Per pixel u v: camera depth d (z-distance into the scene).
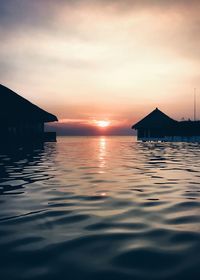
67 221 4.67
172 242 3.77
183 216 4.93
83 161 13.95
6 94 33.19
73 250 3.52
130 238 3.91
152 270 3.01
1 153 18.31
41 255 3.38
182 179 8.76
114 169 11.09
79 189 7.21
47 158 15.34
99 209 5.39
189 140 40.09
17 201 5.99
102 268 3.06
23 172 10.19
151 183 8.06
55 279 2.83
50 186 7.61
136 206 5.60
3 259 3.29
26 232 4.16
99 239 3.88
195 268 3.05
